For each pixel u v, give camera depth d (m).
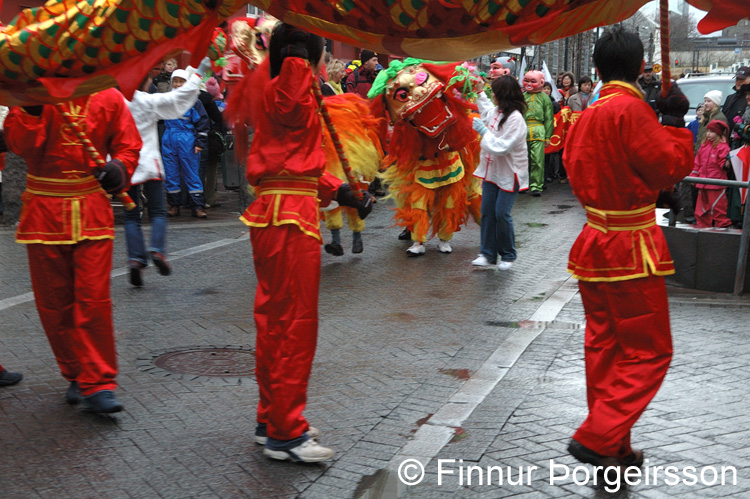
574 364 5.75
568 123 16.55
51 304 4.82
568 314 7.14
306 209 4.11
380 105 9.43
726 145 11.00
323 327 6.71
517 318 7.02
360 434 4.55
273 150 4.09
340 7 3.80
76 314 4.69
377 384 5.36
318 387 5.30
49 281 4.77
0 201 11.29
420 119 9.21
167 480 3.97
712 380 5.39
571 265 4.04
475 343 6.28
